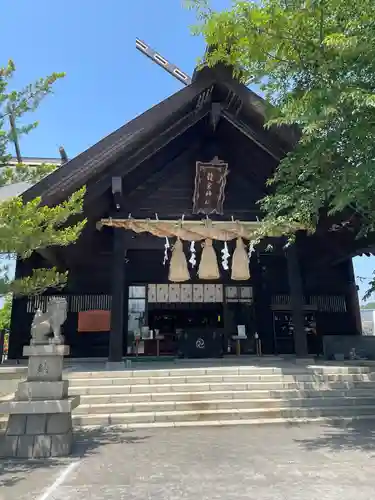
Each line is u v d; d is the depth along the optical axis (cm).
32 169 668
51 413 555
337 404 809
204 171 1234
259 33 661
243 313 1602
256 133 1199
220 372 916
